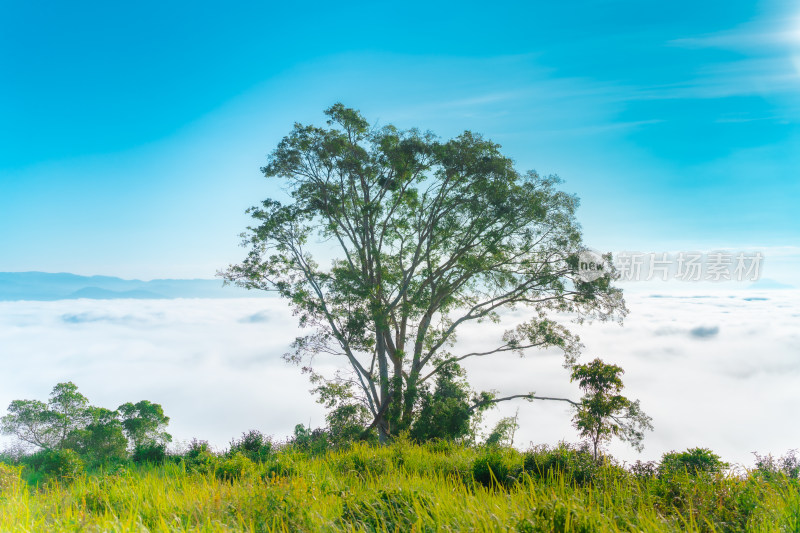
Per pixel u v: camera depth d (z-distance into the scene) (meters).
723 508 6.14
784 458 8.73
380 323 22.77
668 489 7.13
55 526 5.87
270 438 17.14
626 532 5.29
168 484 9.10
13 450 22.03
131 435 25.91
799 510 5.64
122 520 5.93
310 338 24.22
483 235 24.33
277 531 5.82
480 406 24.25
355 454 10.67
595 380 13.34
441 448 12.68
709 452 9.12
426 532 5.44
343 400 23.80
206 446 15.88
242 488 7.82
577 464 8.45
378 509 6.30
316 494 7.16
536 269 25.20
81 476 11.92
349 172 24.19
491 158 23.38
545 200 23.70
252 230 24.61
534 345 25.25
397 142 23.70
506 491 7.95
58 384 25.55
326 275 24.42
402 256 26.09
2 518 6.22
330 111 23.47
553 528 5.07
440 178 24.14
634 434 18.78
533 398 24.16
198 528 5.37
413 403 21.56
